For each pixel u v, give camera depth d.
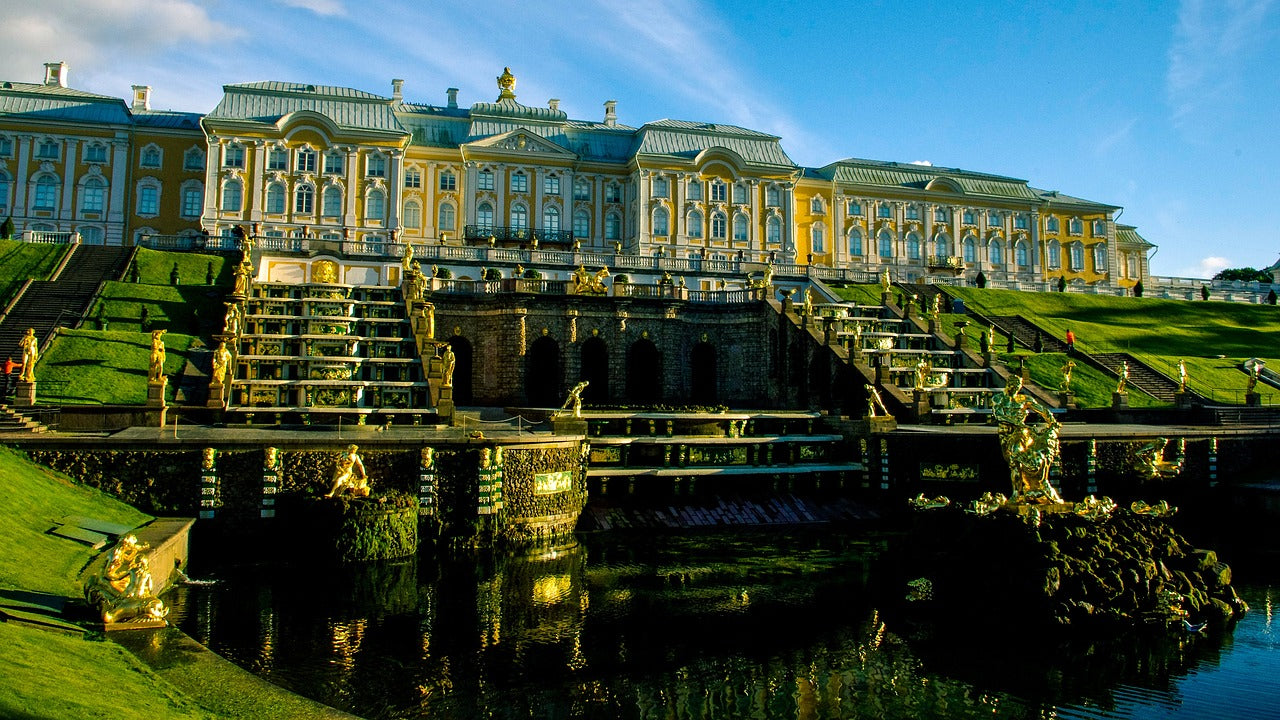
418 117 91.25
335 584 27.48
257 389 41.59
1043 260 110.00
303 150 81.88
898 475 42.16
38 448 29.42
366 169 83.38
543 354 58.94
